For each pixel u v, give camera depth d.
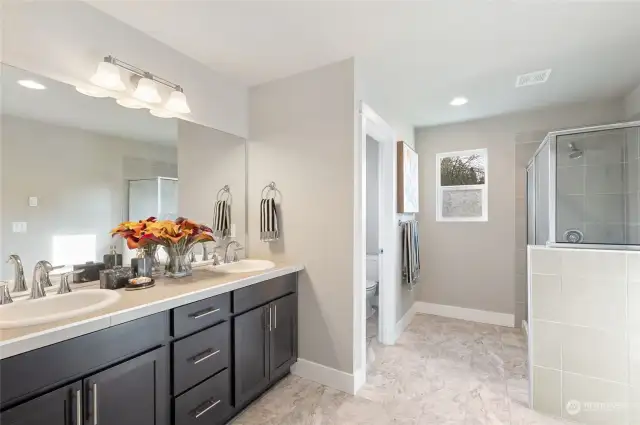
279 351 2.20
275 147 2.52
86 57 1.61
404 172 3.21
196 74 2.21
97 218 1.76
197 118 2.23
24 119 1.46
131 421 1.30
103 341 1.21
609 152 2.10
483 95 2.86
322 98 2.30
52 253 1.58
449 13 1.67
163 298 1.47
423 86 2.65
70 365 1.11
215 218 2.42
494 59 2.18
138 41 1.84
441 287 3.87
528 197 3.33
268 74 2.41
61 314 1.18
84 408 1.15
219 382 1.74
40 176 1.53
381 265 3.05
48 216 1.56
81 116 1.66
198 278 1.92
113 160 1.82
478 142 3.63
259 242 2.59
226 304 1.80
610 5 1.59
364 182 2.35
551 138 2.24
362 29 1.83
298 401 2.07
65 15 1.53
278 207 2.50
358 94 2.24
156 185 2.05
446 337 3.17
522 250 3.43
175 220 2.12
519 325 3.43
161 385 1.43
